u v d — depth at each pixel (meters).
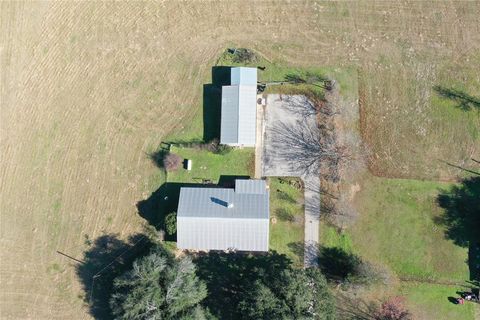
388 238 47.16
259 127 48.62
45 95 49.81
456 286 46.44
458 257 46.72
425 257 46.84
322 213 47.59
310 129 48.59
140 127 49.19
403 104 48.88
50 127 49.47
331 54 49.62
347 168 48.06
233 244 45.03
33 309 47.47
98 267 47.78
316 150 48.28
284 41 49.88
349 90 49.09
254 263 47.03
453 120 48.56
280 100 48.91
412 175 47.97
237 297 46.56
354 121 48.69
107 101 49.59
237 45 49.88
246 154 48.38
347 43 49.75
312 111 48.75
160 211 47.81
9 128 49.59
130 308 42.12
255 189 45.84
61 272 47.91
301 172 48.09
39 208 48.66
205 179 48.09
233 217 44.28
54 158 49.16
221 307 46.78
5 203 48.81
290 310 41.41
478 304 46.19
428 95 48.94
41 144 49.31
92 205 48.47
